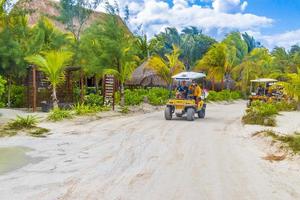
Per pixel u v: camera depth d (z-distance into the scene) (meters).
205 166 9.11
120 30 26.16
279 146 11.37
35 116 17.20
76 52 27.09
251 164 9.39
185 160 9.75
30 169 8.71
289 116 21.31
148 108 26.52
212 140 13.07
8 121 15.98
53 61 19.97
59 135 13.59
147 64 40.72
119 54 25.00
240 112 26.55
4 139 12.57
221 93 45.12
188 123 18.25
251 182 7.76
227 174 8.37
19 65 22.12
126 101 26.27
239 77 55.50
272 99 31.36
